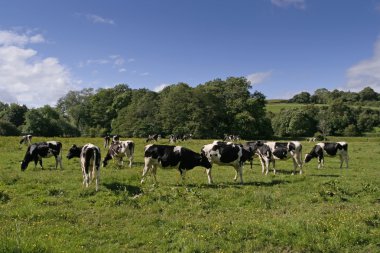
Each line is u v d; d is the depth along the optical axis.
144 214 10.66
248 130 80.31
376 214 9.92
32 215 9.95
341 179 17.12
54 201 11.55
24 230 8.65
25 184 13.77
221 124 82.56
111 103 102.94
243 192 13.29
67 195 12.45
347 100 153.50
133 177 15.61
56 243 7.50
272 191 13.91
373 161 25.97
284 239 8.33
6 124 72.50
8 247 6.73
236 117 81.12
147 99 88.06
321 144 22.78
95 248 7.76
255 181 16.11
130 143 21.11
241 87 86.69
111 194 12.43
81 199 11.98
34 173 17.20
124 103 98.88
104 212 10.62
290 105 133.00
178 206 11.38
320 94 169.12
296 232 8.62
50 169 19.00
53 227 9.12
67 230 8.92
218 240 8.35
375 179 17.28
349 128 92.12
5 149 28.38
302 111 96.38
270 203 12.03
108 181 14.67
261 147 19.56
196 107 81.25
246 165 22.97
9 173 17.02
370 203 12.33
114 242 8.42
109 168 20.00
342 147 22.44
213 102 83.94
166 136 81.81
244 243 8.27
